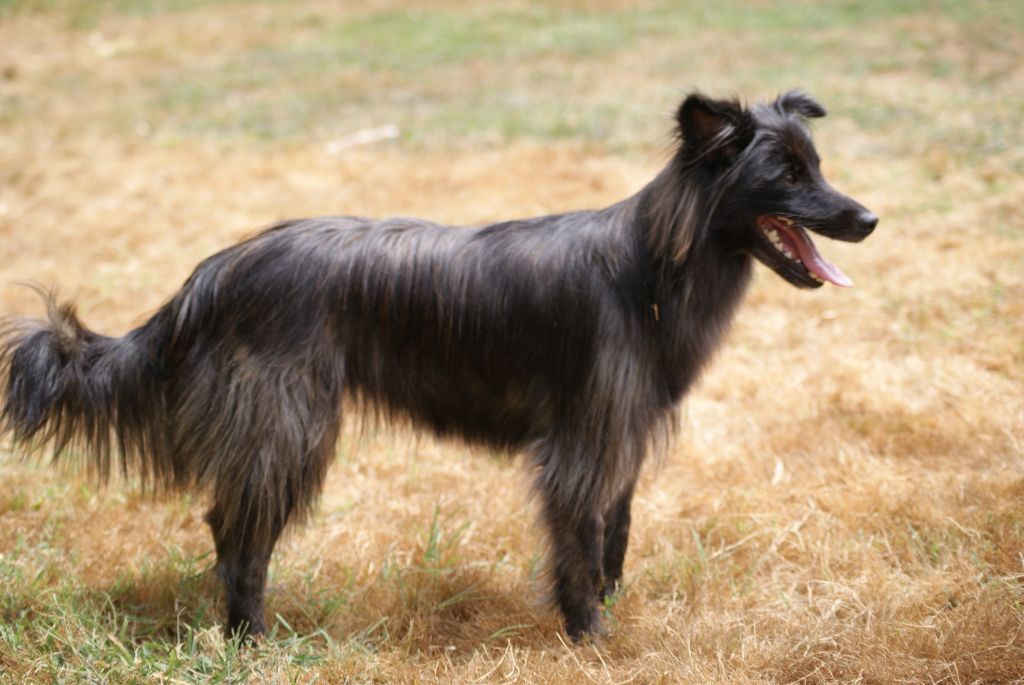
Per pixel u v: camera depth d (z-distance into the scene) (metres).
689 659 3.91
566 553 4.20
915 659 3.78
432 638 4.38
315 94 13.95
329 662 4.01
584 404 4.07
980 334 6.80
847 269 7.90
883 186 9.20
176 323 4.12
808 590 4.42
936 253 7.95
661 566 4.72
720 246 4.12
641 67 14.35
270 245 4.15
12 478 5.60
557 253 4.13
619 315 4.05
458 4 19.34
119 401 4.20
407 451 5.98
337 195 10.08
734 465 5.69
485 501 5.48
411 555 4.94
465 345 4.17
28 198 10.33
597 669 3.95
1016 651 3.75
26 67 15.75
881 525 4.88
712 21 16.86
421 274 4.14
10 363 4.12
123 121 12.96
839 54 14.03
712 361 4.34
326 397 4.13
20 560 4.75
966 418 5.81
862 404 6.14
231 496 4.09
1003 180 9.05
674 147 4.18
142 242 9.20
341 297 4.12
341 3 19.78
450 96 13.52
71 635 4.11
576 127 11.73
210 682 3.84
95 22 18.48
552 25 17.48
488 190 9.85
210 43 17.34
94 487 5.49
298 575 4.77
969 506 4.95
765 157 3.96
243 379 4.04
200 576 4.64
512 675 3.89
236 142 11.91
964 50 13.56
